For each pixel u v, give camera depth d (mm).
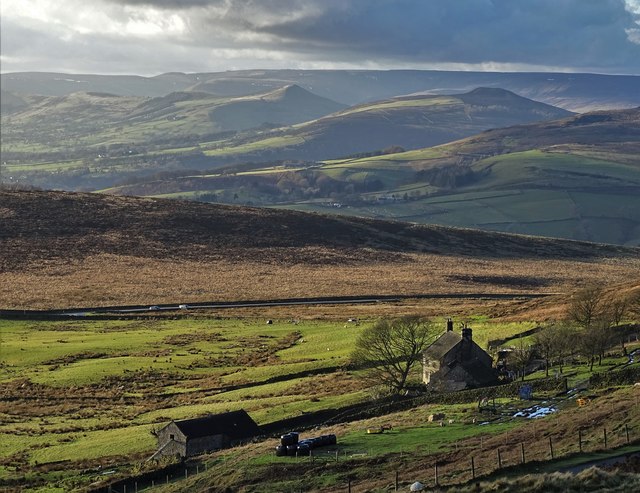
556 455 67000
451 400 108312
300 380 136375
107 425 118062
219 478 84125
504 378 118750
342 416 110062
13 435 115250
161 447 101125
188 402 128375
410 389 121250
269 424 108562
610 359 119312
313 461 83688
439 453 79438
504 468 64000
